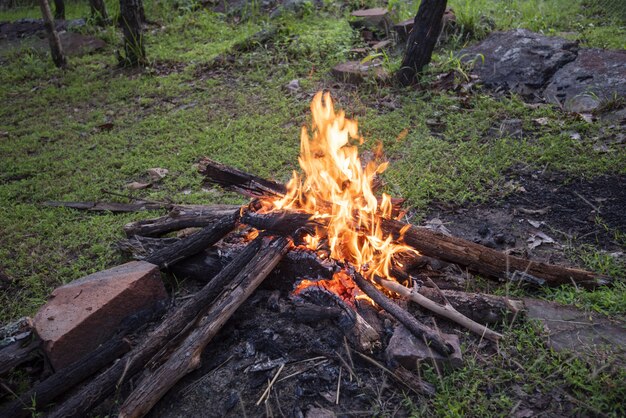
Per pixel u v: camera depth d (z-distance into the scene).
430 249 3.83
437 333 3.25
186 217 4.58
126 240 4.62
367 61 8.05
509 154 5.72
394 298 3.66
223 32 10.52
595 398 2.92
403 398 3.08
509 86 7.07
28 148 7.15
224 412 3.11
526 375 3.14
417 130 6.32
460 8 9.06
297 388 3.16
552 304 3.64
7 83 9.58
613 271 3.99
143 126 7.35
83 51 10.44
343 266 3.65
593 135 5.88
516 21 9.21
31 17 13.88
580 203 4.94
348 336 3.30
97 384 3.19
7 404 3.30
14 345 3.61
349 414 3.02
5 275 4.63
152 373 3.17
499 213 4.92
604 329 3.40
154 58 9.62
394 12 9.57
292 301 3.57
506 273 3.85
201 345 3.24
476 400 3.04
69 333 3.48
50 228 5.29
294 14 10.55
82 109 8.20
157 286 3.91
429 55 7.21
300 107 7.17
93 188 5.97
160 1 12.15
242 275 3.54
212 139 6.72
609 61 6.91
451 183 5.30
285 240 3.70
